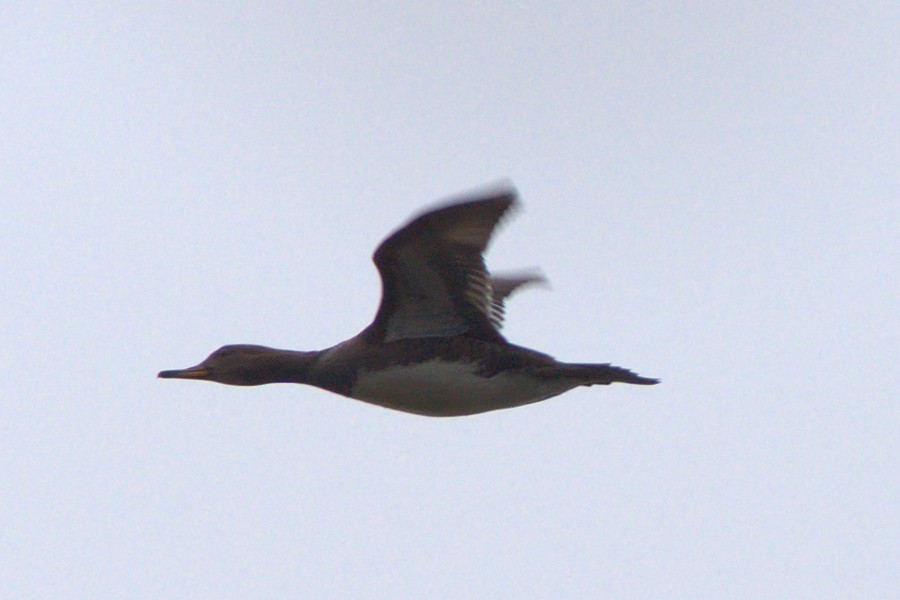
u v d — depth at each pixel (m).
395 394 17.47
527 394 17.33
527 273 19.44
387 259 16.83
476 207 16.33
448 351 17.25
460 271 16.80
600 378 17.14
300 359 17.97
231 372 18.16
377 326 17.42
